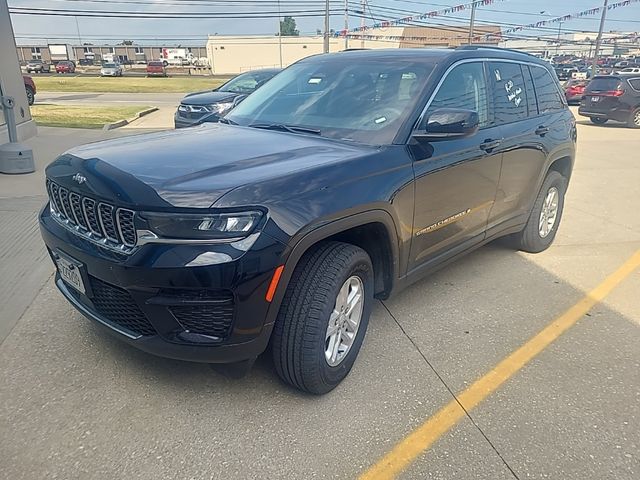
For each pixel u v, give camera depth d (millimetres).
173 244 2275
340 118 3412
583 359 3324
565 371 3184
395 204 2949
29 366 3018
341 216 2600
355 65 3828
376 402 2836
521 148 4289
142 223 2309
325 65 3986
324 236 2543
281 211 2373
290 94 3846
